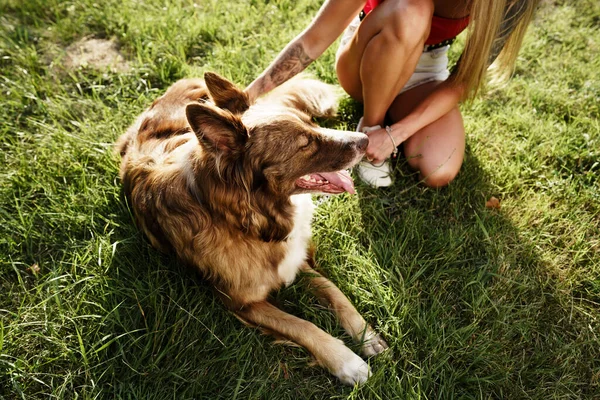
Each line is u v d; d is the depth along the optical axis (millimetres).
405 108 1347
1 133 1412
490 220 1251
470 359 1029
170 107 1205
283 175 984
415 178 1334
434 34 1239
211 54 1653
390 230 1217
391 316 1062
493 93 1554
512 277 1153
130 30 1700
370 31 1143
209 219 986
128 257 1153
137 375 989
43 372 1004
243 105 1018
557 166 1385
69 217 1210
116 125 1429
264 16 1820
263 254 1042
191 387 974
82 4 1818
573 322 1099
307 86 1396
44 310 1053
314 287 1110
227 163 919
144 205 1066
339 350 994
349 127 1445
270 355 1039
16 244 1171
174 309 1071
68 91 1562
